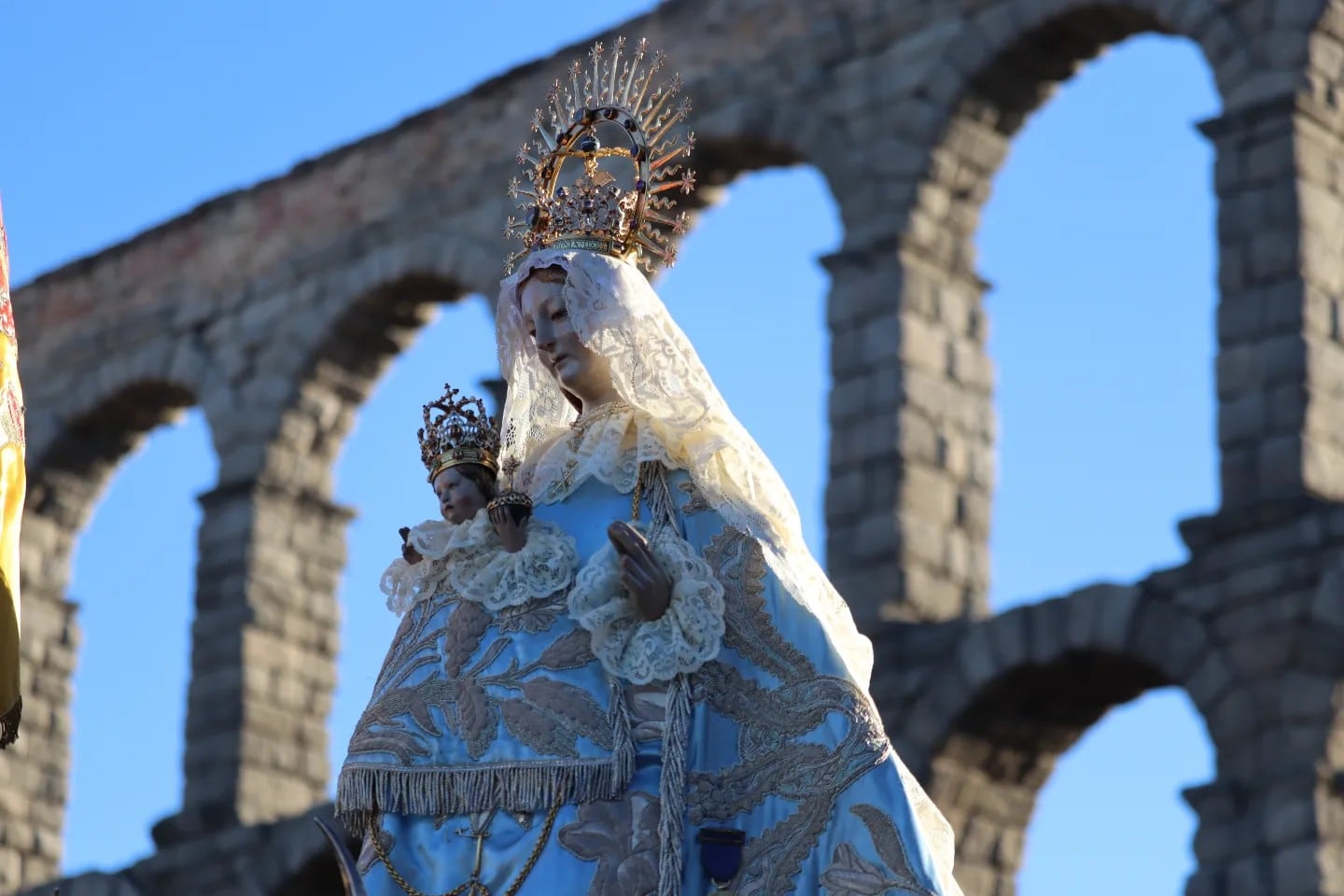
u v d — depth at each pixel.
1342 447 44.72
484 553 11.88
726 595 11.77
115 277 64.88
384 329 60.97
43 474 64.56
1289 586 43.25
